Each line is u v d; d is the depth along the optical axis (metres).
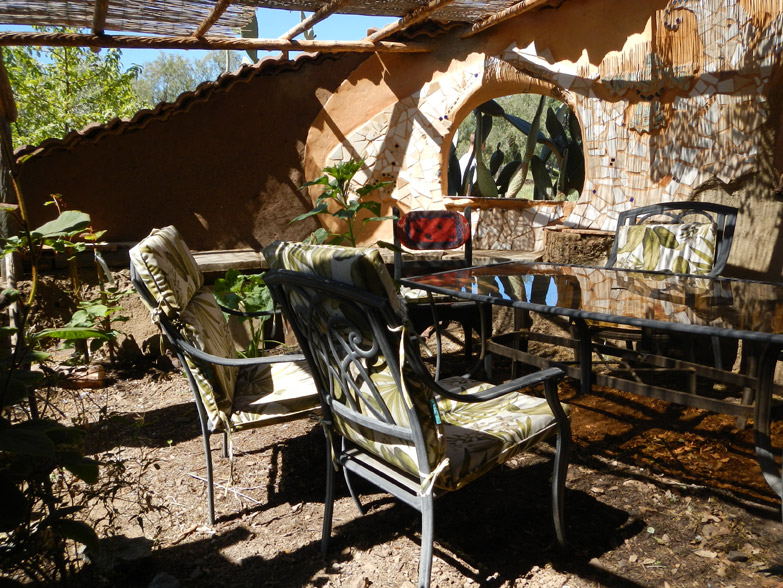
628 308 1.96
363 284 1.40
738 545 1.94
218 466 2.63
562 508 1.86
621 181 4.23
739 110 3.60
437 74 4.99
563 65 4.41
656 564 1.85
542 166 6.96
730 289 2.32
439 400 2.12
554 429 1.93
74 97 11.51
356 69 5.12
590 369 2.43
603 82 4.21
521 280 2.62
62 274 4.18
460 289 2.40
